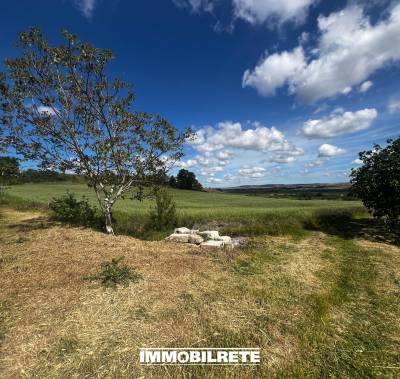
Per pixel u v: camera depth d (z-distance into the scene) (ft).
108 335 13.24
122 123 35.37
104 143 34.58
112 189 38.09
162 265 23.25
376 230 44.50
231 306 16.67
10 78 33.37
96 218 43.42
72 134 35.22
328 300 18.13
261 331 14.15
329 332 14.48
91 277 19.54
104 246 28.09
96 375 10.84
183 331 13.85
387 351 13.12
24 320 14.23
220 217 46.93
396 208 39.65
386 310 17.20
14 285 18.31
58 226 38.68
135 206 64.64
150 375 11.00
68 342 12.61
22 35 32.94
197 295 17.90
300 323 15.14
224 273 22.39
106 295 17.07
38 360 11.47
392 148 40.29
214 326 14.42
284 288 19.79
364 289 20.48
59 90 35.29
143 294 17.49
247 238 37.60
